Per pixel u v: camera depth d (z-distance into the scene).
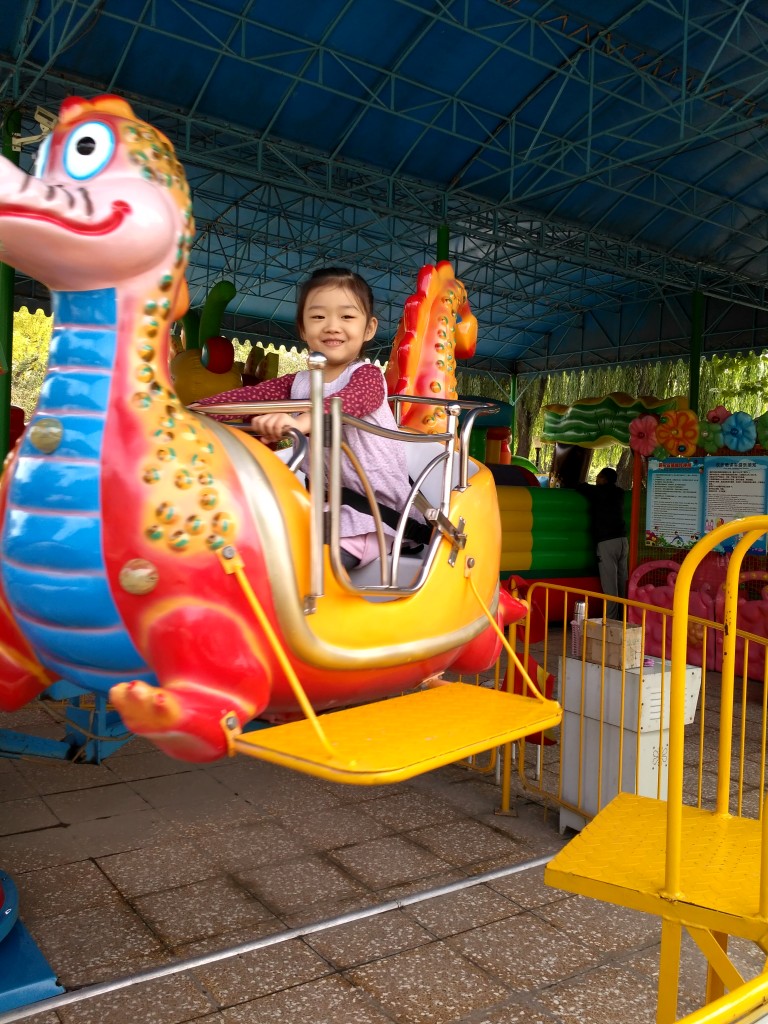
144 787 4.56
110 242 2.09
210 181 15.70
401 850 3.87
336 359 2.72
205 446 2.23
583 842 2.21
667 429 8.55
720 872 2.02
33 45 10.23
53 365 2.23
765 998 1.27
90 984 2.79
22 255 2.08
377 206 14.31
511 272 20.47
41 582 2.17
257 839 3.95
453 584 2.77
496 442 14.83
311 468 2.18
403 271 20.25
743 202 16.58
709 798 4.66
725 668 2.39
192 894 3.41
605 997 2.80
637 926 3.25
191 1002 2.72
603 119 13.60
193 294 20.53
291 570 2.25
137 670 2.29
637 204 16.47
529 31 11.44
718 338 21.55
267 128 12.67
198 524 2.13
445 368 3.68
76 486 2.13
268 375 11.11
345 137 13.27
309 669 2.34
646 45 11.94
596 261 17.97
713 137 14.31
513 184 14.62
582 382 25.08
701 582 8.27
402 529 2.60
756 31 11.52
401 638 2.55
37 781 4.60
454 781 4.79
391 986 2.83
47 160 2.23
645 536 8.83
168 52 11.17
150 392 2.19
